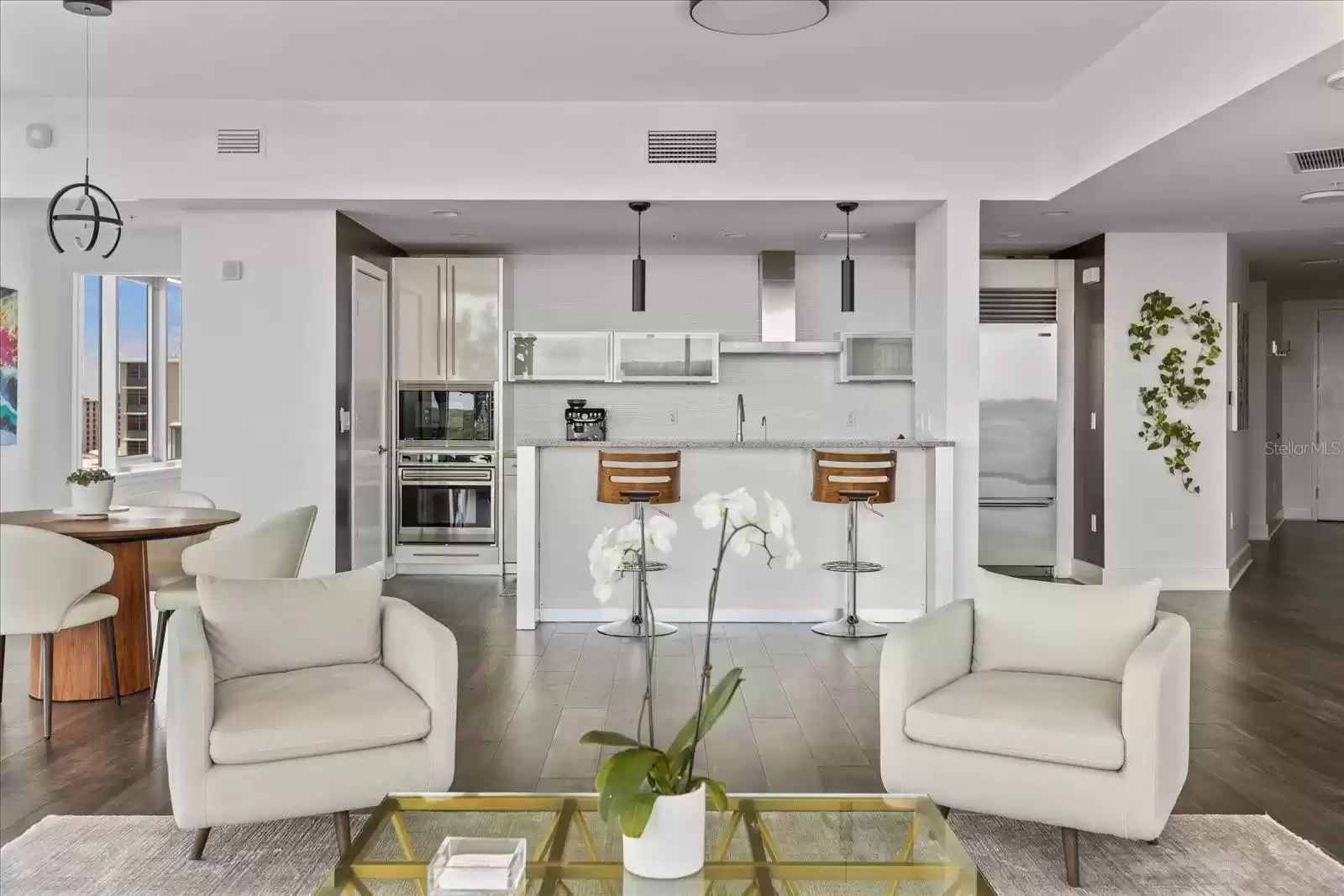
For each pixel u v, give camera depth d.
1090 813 2.85
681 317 8.93
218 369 6.81
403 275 8.21
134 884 2.85
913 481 6.55
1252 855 3.08
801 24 4.81
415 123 6.39
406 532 8.27
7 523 4.50
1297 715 4.52
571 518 6.51
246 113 6.38
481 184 6.40
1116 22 5.04
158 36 5.20
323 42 5.30
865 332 8.55
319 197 6.40
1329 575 8.30
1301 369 12.35
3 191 6.34
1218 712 4.55
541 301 8.91
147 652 4.89
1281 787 3.66
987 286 8.33
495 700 4.72
